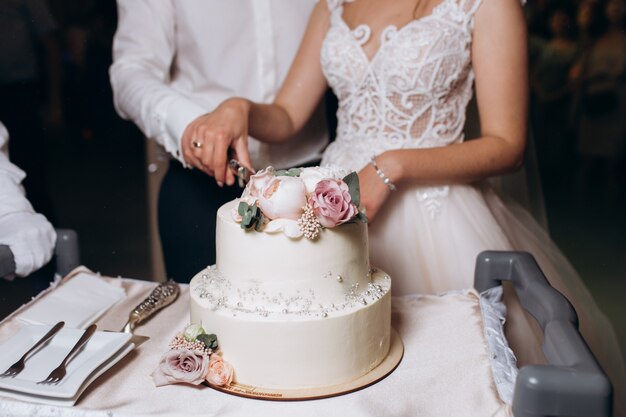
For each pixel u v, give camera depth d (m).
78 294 1.13
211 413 0.81
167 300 1.12
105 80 3.73
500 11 1.45
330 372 0.86
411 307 1.12
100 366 0.89
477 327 1.03
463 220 1.49
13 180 1.29
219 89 1.90
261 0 1.83
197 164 1.46
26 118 2.88
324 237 0.85
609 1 4.27
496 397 0.84
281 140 1.66
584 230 3.96
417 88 1.47
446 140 1.53
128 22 1.89
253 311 0.86
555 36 4.42
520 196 1.92
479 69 1.47
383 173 1.37
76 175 3.79
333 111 2.07
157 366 0.92
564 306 0.94
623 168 4.35
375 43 1.52
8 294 1.28
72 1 3.51
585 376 0.75
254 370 0.86
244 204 0.84
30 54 2.92
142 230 3.77
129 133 3.82
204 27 1.84
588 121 4.39
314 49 1.71
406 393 0.86
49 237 1.23
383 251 1.48
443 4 1.47
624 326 2.93
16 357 0.90
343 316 0.85
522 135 1.47
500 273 1.14
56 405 0.82
